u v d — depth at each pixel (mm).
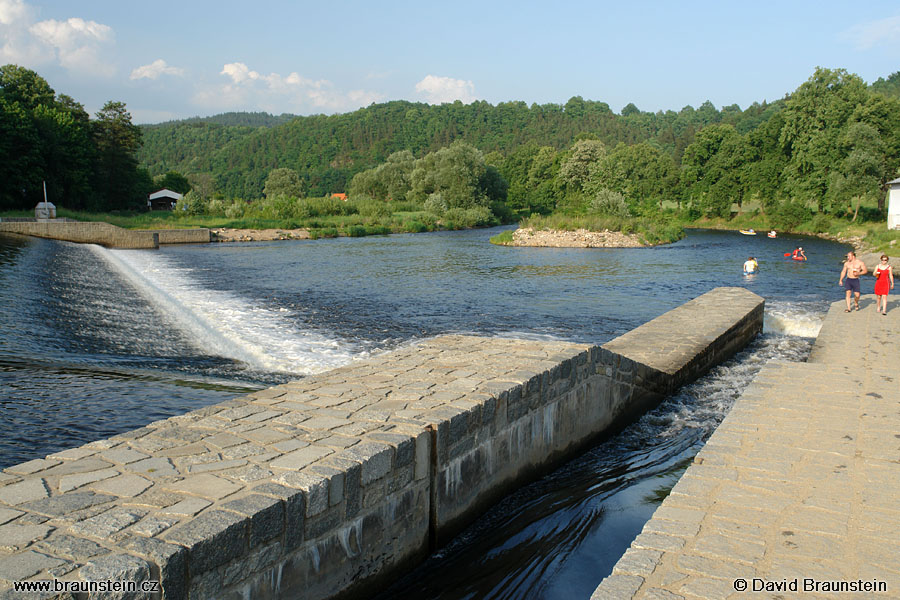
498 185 97500
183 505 3693
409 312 19766
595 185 86938
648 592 3674
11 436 6477
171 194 91125
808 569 3961
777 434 6691
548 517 6082
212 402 8320
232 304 20828
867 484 5348
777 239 56219
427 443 5152
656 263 35844
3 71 61438
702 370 12164
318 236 59750
